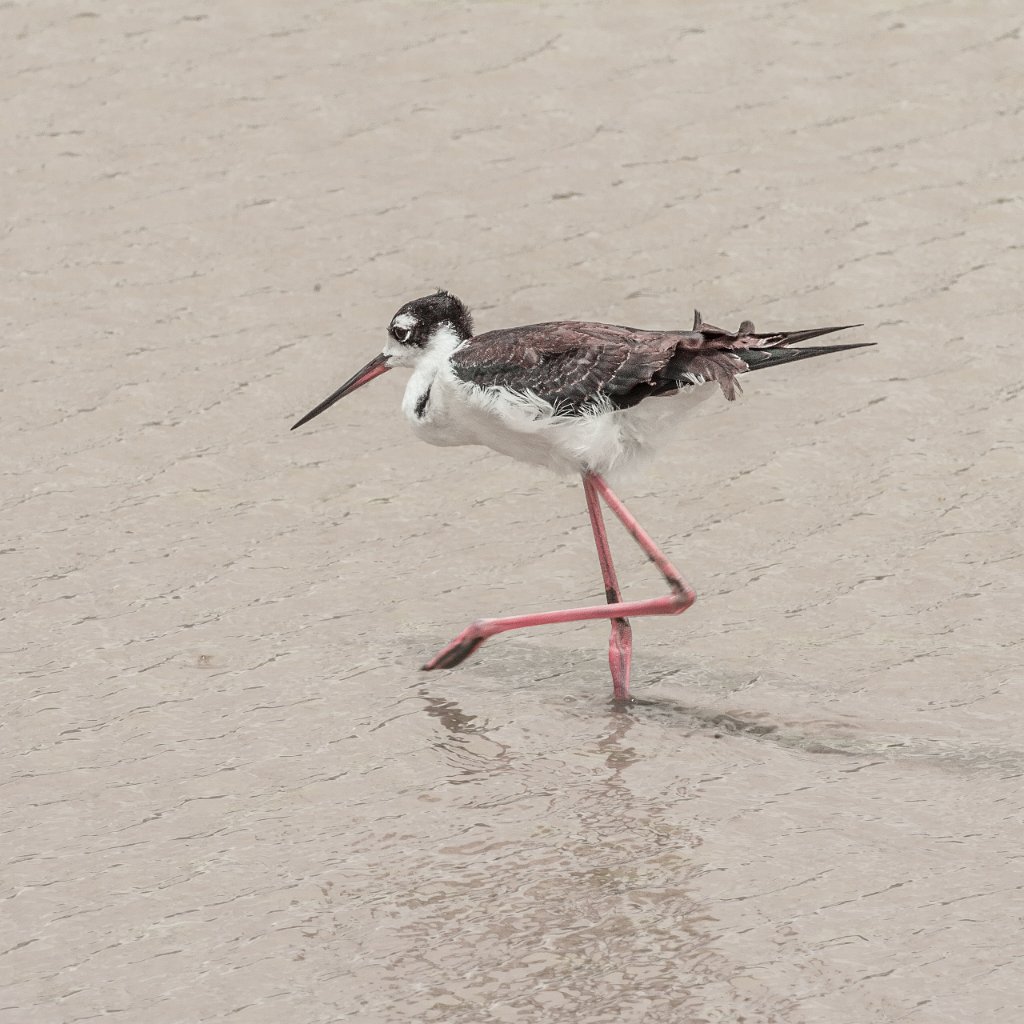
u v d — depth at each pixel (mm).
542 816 10375
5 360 15836
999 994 8570
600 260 17078
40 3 21000
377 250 17266
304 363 15875
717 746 11109
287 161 18562
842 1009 8523
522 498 14281
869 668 11883
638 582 13156
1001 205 17625
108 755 11125
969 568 12914
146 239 17484
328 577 13266
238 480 14469
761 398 15414
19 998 8883
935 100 19188
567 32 20531
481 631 11914
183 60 20172
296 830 10336
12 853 10148
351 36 20562
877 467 14289
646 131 18938
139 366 15805
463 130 18969
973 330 15945
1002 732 11000
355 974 8977
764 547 13453
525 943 9164
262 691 11844
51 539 13625
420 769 10945
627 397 11812
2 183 18281
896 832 10008
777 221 17562
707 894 9516
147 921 9508
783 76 19672
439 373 12406
